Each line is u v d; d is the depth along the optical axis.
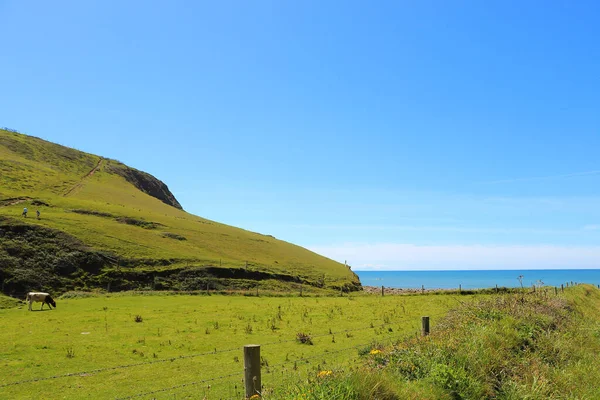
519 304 19.59
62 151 167.00
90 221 81.88
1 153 129.75
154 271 66.06
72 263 60.56
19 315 30.45
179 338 21.78
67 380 14.55
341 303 39.34
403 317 29.09
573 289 49.69
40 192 101.88
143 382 14.38
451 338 12.62
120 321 27.39
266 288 72.44
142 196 147.88
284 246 124.38
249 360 8.55
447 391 9.45
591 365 13.18
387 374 9.44
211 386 13.76
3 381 14.27
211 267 72.81
